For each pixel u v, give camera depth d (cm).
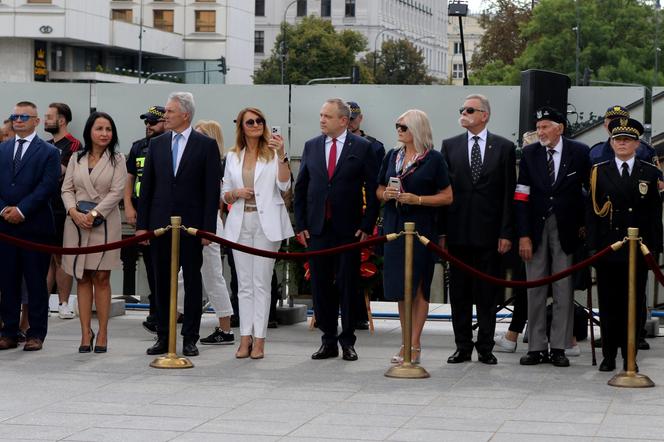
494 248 1239
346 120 1275
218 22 11125
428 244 1170
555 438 901
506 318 1659
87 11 9631
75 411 997
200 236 1234
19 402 1034
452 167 1245
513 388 1111
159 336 1316
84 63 10069
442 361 1276
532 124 1706
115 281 1822
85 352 1323
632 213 1172
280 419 969
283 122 1855
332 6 15888
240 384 1129
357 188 1268
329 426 942
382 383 1138
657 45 8419
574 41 8500
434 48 18588
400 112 1841
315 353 1299
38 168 1334
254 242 1288
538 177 1228
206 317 1664
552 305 1277
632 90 1758
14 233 1328
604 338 1205
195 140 1293
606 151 1243
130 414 985
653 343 1429
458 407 1019
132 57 10681
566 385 1128
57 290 1761
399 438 902
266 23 15750
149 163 1298
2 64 9538
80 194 1338
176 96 1291
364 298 1532
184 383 1133
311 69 10762
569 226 1227
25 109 1334
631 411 1002
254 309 1295
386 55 12438
